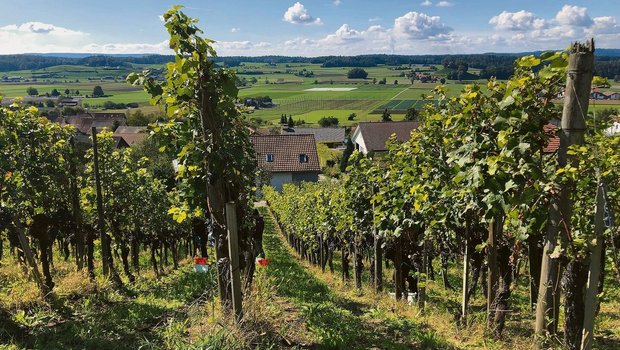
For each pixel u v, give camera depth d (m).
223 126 5.93
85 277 9.27
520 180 4.31
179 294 9.39
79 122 84.25
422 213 7.12
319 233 16.41
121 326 6.53
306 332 5.89
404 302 8.64
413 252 8.52
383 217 8.46
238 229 6.34
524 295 9.82
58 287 8.59
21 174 7.96
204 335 5.17
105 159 11.52
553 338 4.34
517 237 4.82
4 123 7.79
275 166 47.72
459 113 5.98
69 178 9.91
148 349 5.52
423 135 7.16
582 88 3.78
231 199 6.18
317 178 48.62
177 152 6.42
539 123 4.41
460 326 6.46
